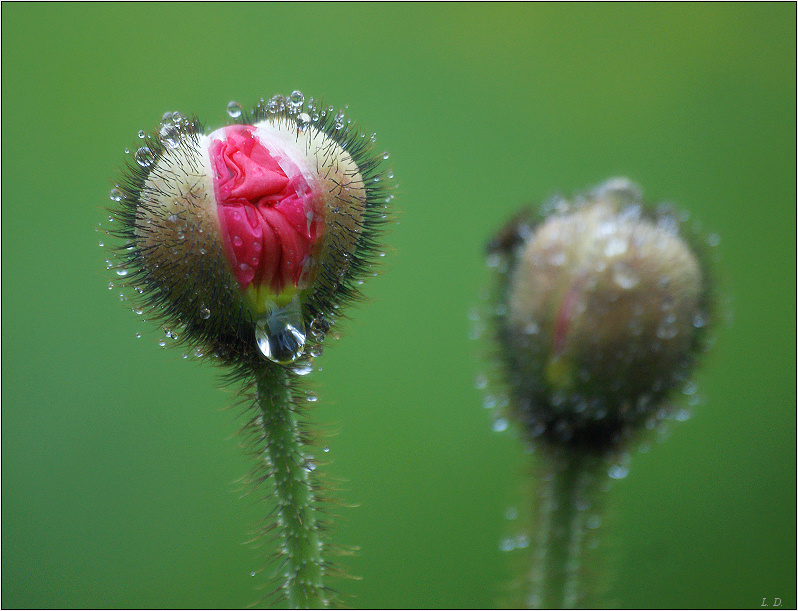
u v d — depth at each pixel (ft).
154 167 0.69
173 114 0.69
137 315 0.70
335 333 0.70
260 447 0.70
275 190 0.69
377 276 0.70
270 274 0.69
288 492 0.70
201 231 0.68
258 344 0.69
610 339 0.72
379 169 0.71
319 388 0.71
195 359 0.70
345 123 0.70
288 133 0.69
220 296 0.69
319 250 0.69
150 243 0.69
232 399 0.70
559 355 0.72
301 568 0.70
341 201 0.69
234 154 0.69
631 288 0.72
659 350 0.72
